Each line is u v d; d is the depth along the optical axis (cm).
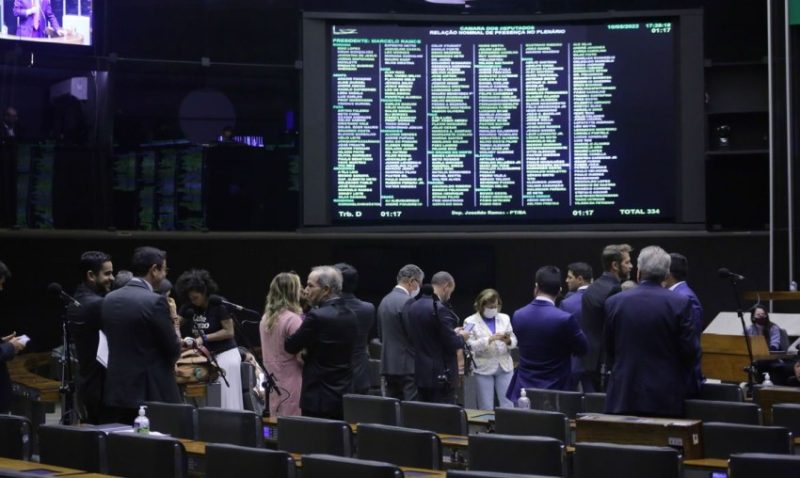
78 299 702
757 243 1273
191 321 837
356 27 1209
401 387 906
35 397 848
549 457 443
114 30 1339
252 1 1367
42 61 1214
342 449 506
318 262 1320
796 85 1204
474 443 456
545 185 1207
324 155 1218
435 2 1256
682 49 1198
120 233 1248
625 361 588
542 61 1202
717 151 1228
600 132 1201
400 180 1215
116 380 639
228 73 1303
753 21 1336
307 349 690
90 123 1247
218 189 1291
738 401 621
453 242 1316
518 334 723
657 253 598
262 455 416
